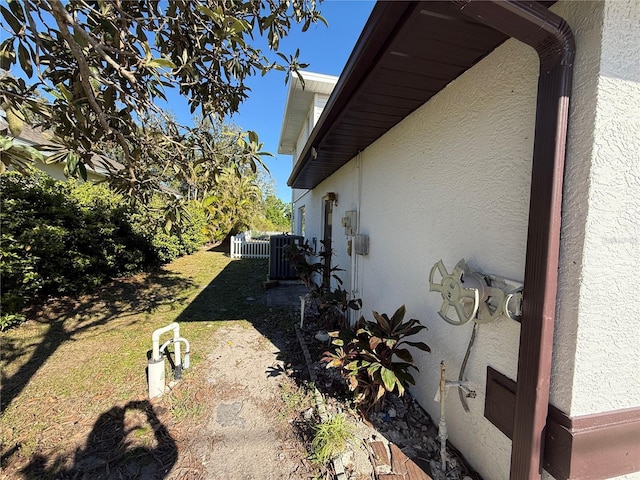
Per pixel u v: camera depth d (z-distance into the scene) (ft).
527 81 4.74
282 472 6.39
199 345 12.92
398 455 6.48
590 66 3.76
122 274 24.89
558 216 4.06
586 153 3.81
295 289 24.17
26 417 8.09
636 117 3.91
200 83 9.29
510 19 3.68
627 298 4.08
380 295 10.86
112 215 21.98
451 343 6.84
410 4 4.38
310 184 24.81
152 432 7.59
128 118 8.00
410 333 7.43
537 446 4.24
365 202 12.50
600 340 4.02
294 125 36.29
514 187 5.02
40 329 14.33
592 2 3.74
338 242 17.21
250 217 56.39
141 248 26.71
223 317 16.93
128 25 7.36
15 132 5.23
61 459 6.74
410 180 8.60
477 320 5.52
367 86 6.95
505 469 5.16
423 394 8.11
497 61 5.34
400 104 7.98
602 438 4.06
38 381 9.86
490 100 5.53
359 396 7.67
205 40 8.64
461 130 6.36
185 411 8.36
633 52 3.83
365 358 7.52
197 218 44.32
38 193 15.92
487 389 5.53
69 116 6.75
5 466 6.55
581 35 3.84
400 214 9.27
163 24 7.44
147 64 6.05
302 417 8.09
